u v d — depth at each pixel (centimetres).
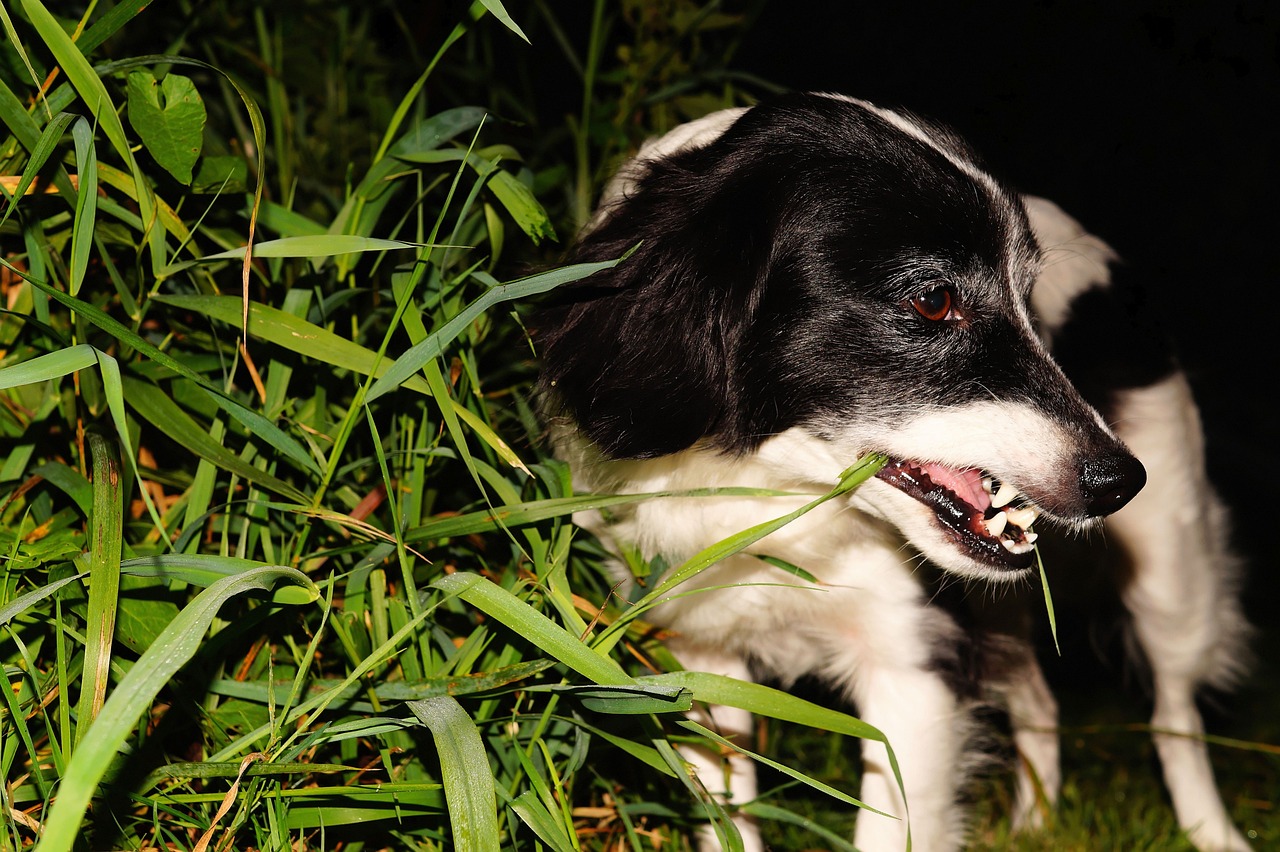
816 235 77
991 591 88
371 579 74
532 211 75
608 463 80
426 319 78
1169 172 149
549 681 74
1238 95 161
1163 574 97
